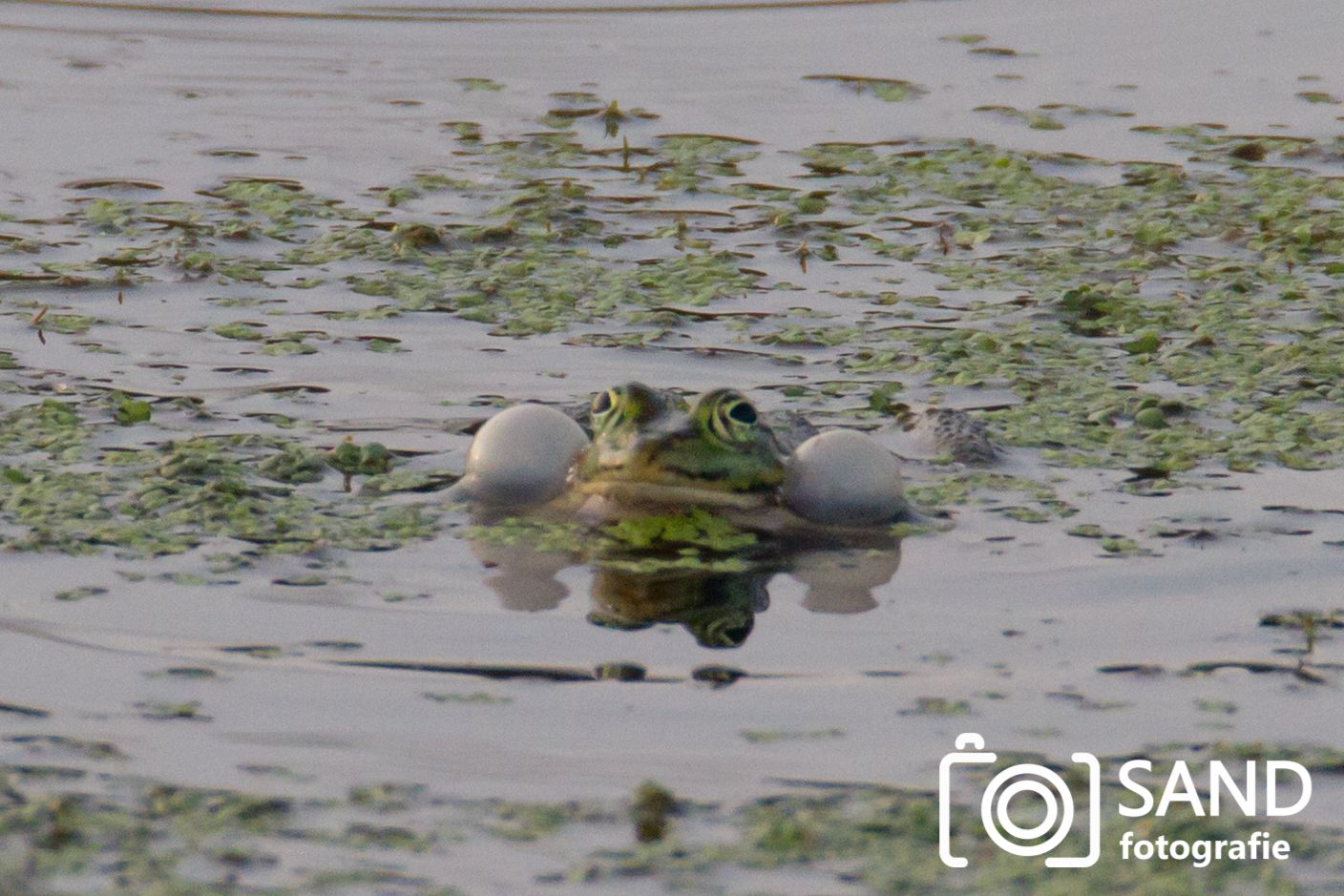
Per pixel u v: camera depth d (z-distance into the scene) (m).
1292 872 7.33
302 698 8.67
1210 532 11.18
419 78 25.16
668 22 28.41
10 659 9.02
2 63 25.00
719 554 10.80
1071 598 10.17
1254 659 9.32
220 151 21.50
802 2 29.73
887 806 7.77
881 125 23.31
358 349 14.99
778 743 8.33
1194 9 29.34
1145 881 7.23
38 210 19.02
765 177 21.17
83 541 10.64
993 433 13.19
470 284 16.94
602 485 11.44
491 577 10.36
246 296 16.45
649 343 15.31
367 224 18.95
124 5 28.59
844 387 14.32
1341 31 27.92
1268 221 19.45
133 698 8.64
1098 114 23.86
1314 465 12.47
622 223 19.30
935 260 18.27
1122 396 14.06
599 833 7.50
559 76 25.36
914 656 9.35
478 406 13.63
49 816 7.52
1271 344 15.58
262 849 7.30
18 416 12.96
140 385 13.89
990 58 26.41
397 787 7.82
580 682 8.95
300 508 11.37
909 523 11.41
